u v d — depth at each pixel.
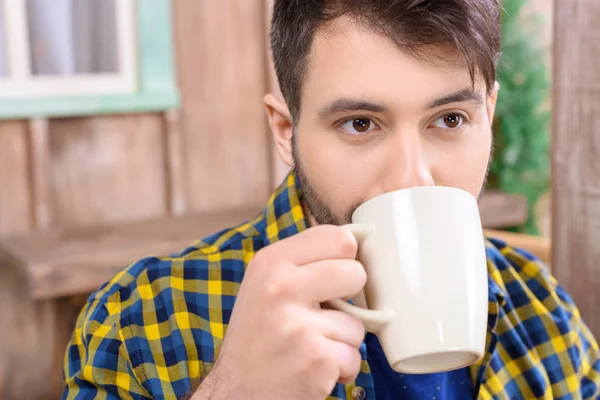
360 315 0.69
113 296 0.98
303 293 0.68
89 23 3.06
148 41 3.14
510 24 3.45
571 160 1.07
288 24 0.88
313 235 0.69
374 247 0.70
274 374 0.68
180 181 3.31
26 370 3.03
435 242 0.69
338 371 0.68
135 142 3.23
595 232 1.06
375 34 0.78
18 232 2.99
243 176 3.51
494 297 1.04
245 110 3.47
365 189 0.82
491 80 0.84
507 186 3.56
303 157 0.87
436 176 0.81
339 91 0.79
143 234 2.82
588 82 1.04
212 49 3.35
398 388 0.98
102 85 3.10
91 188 3.14
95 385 0.91
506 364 1.09
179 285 0.99
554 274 1.12
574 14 1.04
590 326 1.11
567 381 1.11
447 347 0.68
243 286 0.71
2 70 2.92
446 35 0.77
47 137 3.01
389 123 0.80
